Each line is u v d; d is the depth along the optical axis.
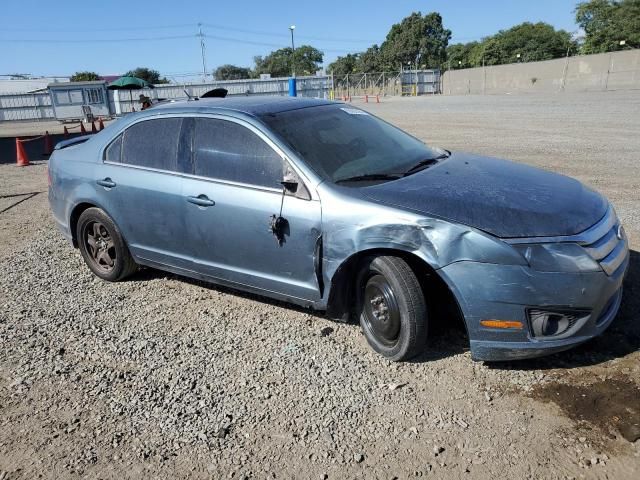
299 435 2.98
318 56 113.62
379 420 3.06
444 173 3.96
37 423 3.21
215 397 3.35
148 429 3.10
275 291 4.06
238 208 4.04
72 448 2.98
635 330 3.77
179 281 5.23
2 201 9.28
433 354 3.68
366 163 4.05
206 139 4.32
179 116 4.54
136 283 5.23
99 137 5.14
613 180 8.46
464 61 94.88
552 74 54.69
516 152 11.59
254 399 3.31
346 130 4.40
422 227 3.28
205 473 2.75
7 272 5.68
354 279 3.81
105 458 2.89
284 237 3.83
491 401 3.16
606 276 3.18
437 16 94.12
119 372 3.67
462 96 48.94
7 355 3.98
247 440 2.97
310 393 3.33
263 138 4.00
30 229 7.39
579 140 13.22
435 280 3.59
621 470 2.59
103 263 5.30
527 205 3.38
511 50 82.81
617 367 3.37
